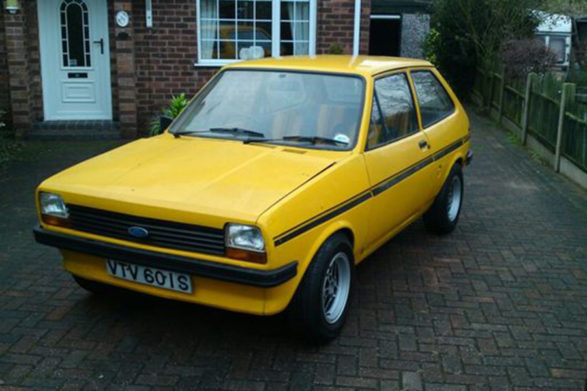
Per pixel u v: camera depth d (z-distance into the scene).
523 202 7.98
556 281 5.57
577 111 8.97
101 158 4.78
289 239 3.85
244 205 3.82
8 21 10.73
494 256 6.12
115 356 4.20
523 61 13.38
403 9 18.70
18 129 11.03
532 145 11.18
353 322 4.71
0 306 4.86
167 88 11.76
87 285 4.86
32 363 4.09
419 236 6.67
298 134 4.84
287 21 11.88
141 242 4.02
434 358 4.24
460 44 16.06
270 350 4.30
